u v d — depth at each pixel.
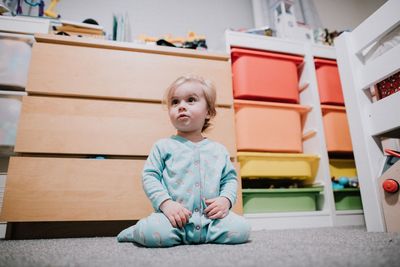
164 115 1.16
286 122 1.42
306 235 0.84
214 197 0.80
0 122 1.09
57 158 1.02
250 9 2.14
